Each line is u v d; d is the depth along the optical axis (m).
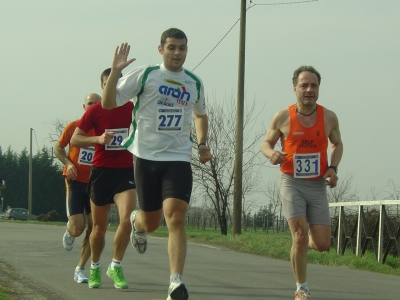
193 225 125.62
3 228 71.00
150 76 19.48
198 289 24.16
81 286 23.98
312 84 20.77
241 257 40.50
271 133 21.50
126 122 23.02
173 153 19.28
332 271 34.06
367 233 42.94
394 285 28.12
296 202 20.64
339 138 21.56
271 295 22.98
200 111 20.88
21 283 24.45
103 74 24.97
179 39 19.45
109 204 23.52
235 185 64.00
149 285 24.61
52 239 50.72
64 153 25.61
